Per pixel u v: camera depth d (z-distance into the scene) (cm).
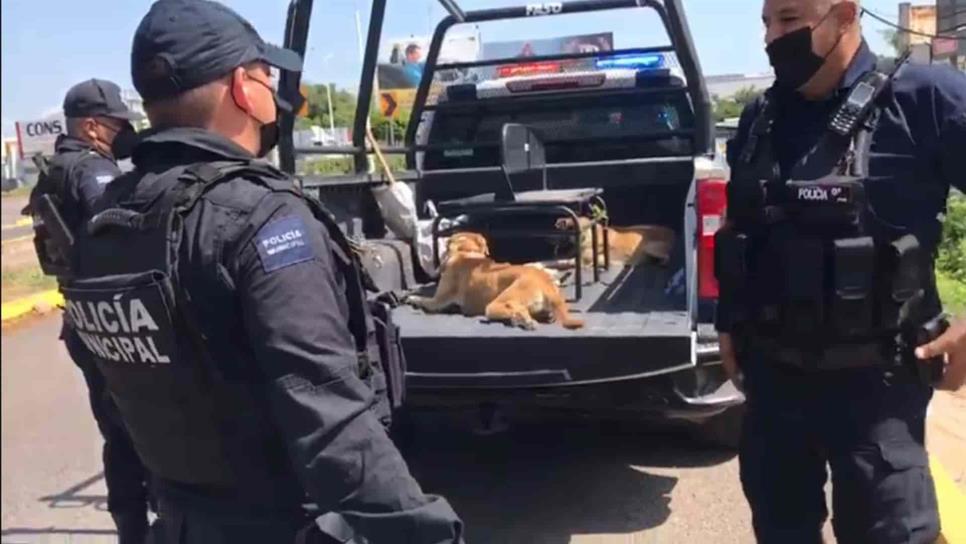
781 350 231
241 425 167
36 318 995
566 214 482
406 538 160
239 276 160
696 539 379
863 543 228
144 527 303
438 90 598
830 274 218
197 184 165
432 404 395
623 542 380
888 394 224
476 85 587
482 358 376
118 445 298
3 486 457
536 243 535
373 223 523
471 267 430
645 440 498
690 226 386
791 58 221
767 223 228
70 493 465
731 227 240
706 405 379
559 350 369
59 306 308
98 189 342
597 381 367
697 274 379
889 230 217
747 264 235
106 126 362
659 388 371
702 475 447
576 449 490
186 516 177
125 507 301
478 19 550
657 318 394
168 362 164
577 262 441
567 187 530
